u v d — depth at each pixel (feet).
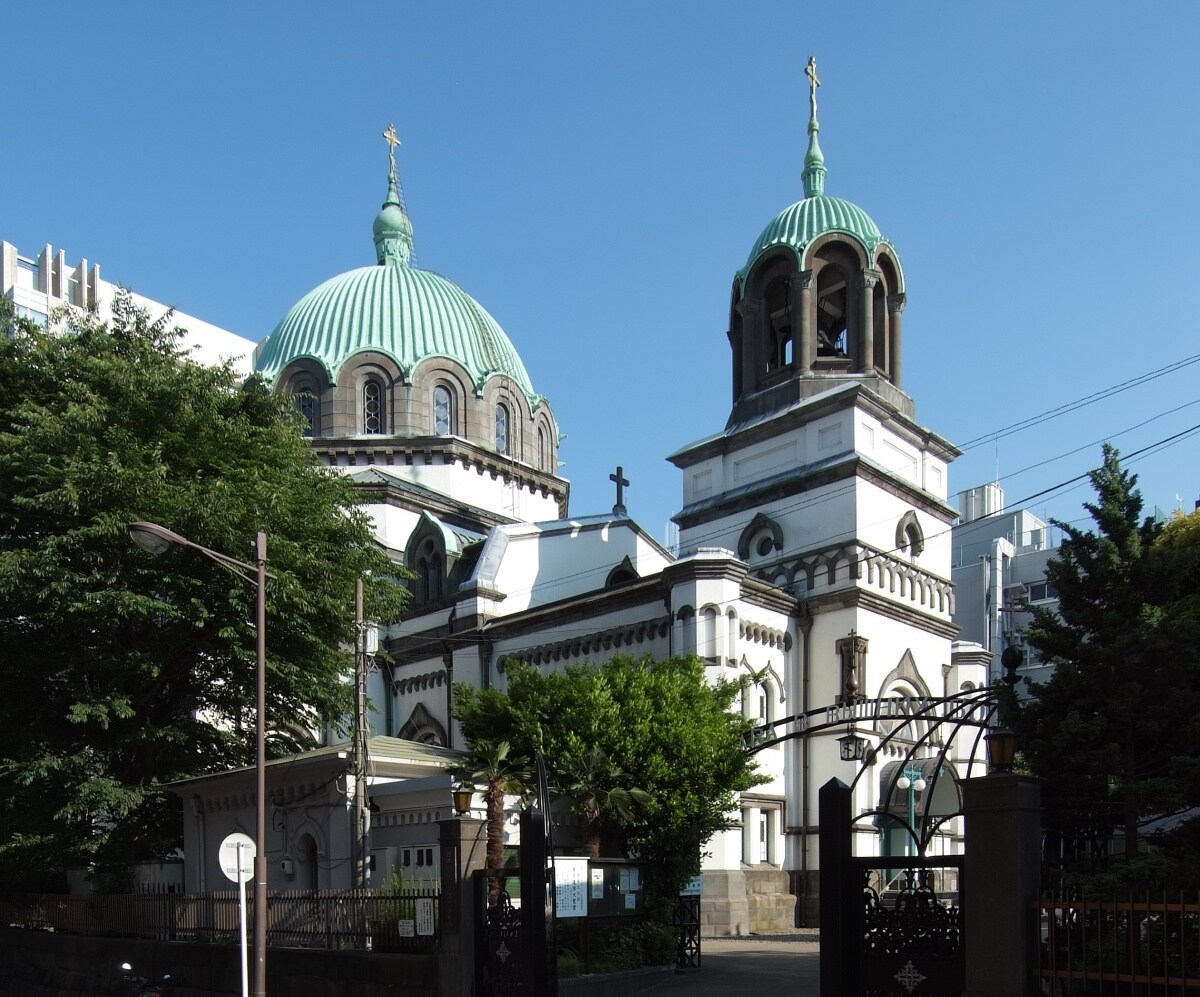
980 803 48.44
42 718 104.83
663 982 78.95
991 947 47.19
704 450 161.48
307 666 107.65
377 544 134.72
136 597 94.22
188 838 107.14
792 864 134.51
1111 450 73.87
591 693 93.35
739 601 130.82
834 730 135.74
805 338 153.79
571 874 75.20
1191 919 47.98
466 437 191.31
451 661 158.20
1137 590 70.28
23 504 95.55
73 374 108.17
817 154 166.20
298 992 77.10
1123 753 66.90
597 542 170.09
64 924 104.94
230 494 100.01
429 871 87.35
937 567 156.25
